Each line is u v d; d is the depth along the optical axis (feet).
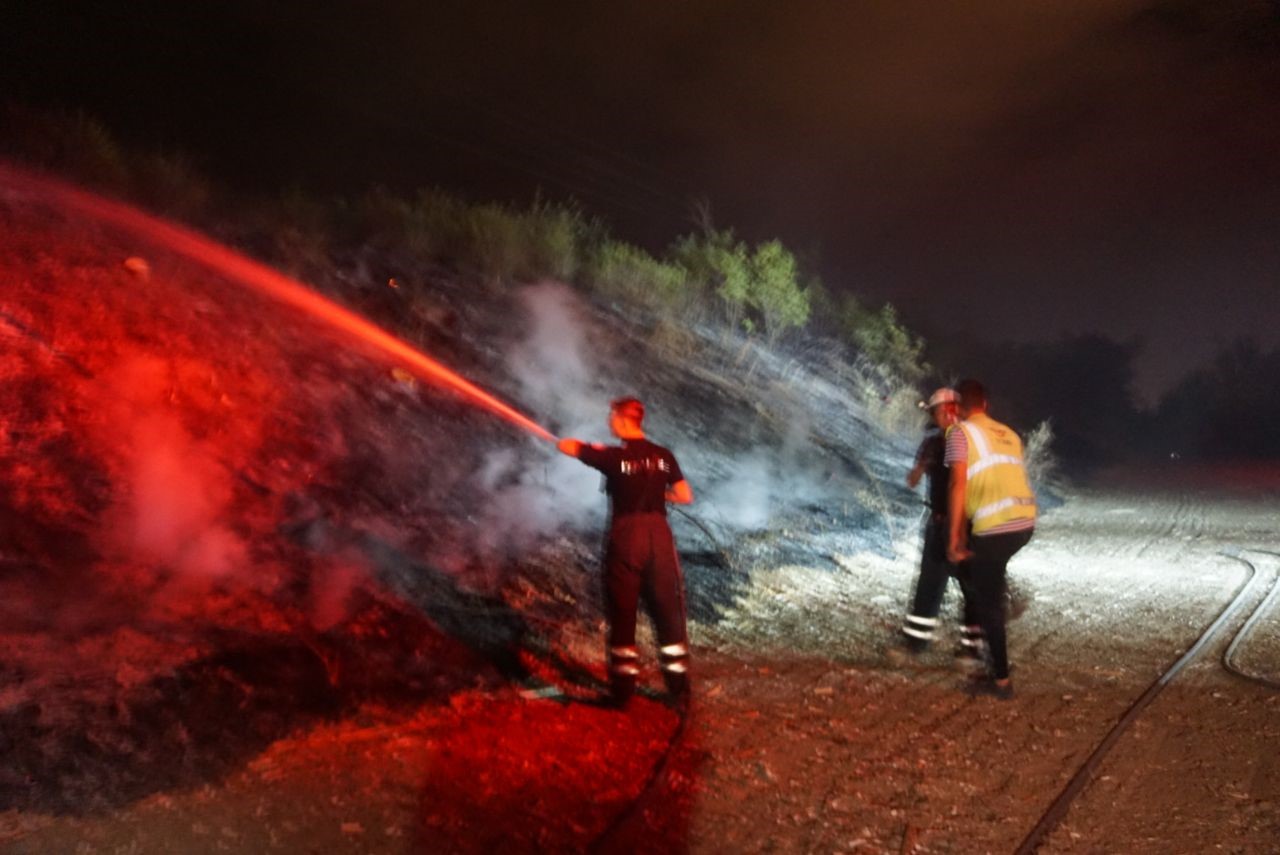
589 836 14.32
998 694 21.47
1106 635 27.02
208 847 13.19
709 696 20.49
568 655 21.11
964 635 23.31
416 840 13.82
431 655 19.13
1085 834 15.12
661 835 14.52
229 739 15.47
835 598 29.01
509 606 21.93
